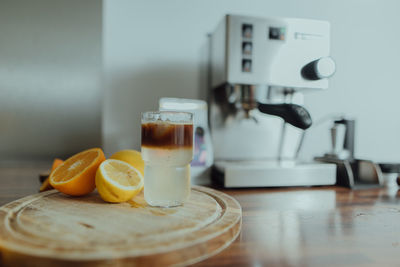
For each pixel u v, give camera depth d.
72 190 0.44
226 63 0.57
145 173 0.42
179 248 0.30
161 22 0.81
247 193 0.56
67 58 0.80
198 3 0.83
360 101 0.97
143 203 0.43
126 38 0.79
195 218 0.37
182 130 0.41
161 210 0.40
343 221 0.41
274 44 0.59
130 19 0.79
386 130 1.00
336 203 0.50
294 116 0.55
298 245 0.34
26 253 0.28
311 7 0.91
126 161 0.46
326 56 0.61
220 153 0.71
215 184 0.62
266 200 0.51
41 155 0.81
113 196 0.42
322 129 0.93
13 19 0.78
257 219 0.42
